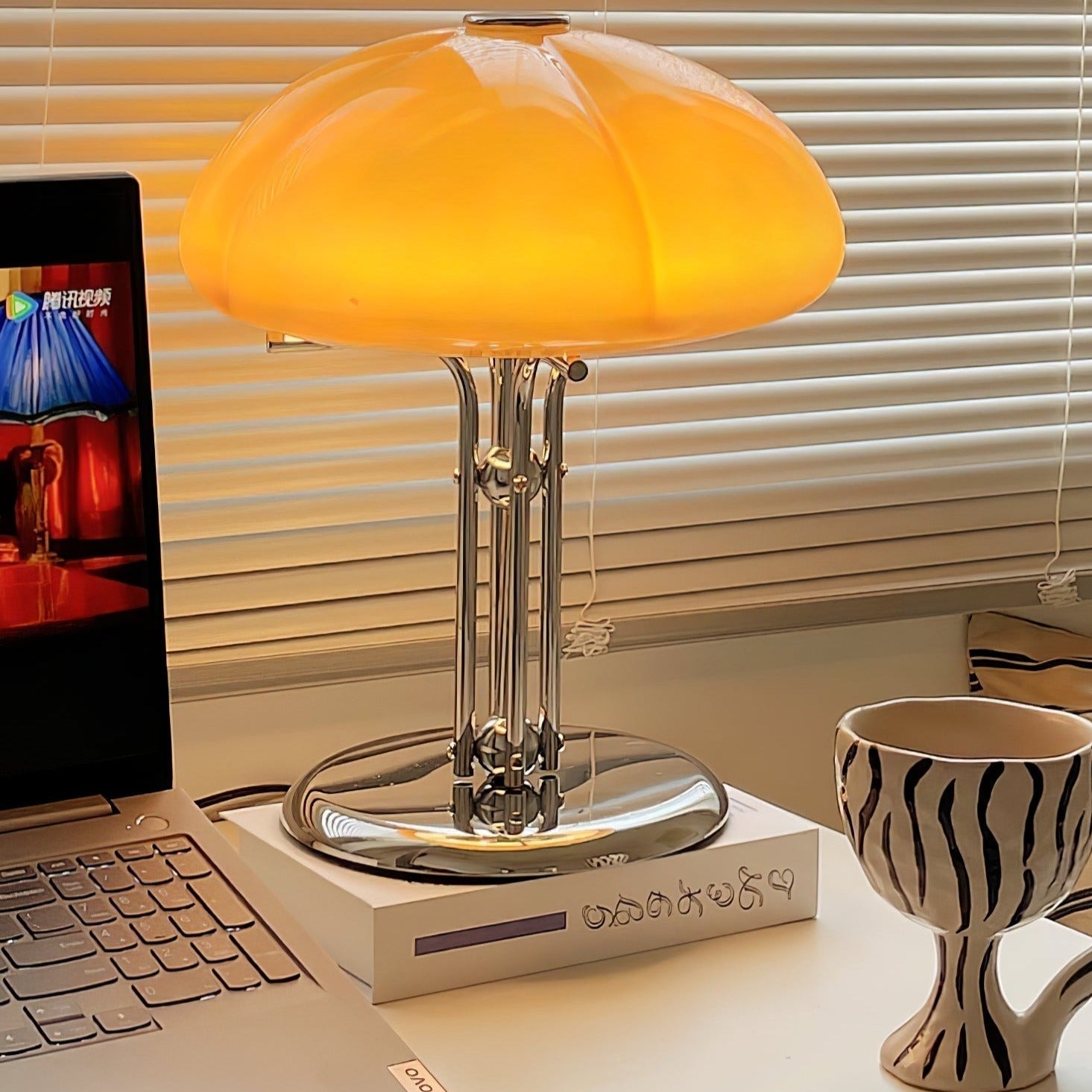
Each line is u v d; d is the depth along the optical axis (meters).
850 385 1.17
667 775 0.83
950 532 1.22
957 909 0.62
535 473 0.78
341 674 1.02
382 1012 0.70
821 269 0.67
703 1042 0.68
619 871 0.75
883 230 1.16
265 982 0.60
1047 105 1.20
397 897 0.71
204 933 0.63
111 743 0.74
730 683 1.18
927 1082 0.65
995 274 1.21
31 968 0.60
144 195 0.94
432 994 0.72
